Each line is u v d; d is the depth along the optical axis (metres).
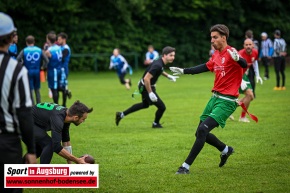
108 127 29.28
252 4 93.31
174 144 23.83
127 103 41.06
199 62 91.62
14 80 11.45
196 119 31.70
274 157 20.69
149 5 85.75
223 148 18.78
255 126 28.30
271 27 95.19
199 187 16.56
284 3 95.06
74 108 16.64
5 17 11.65
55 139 16.36
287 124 28.78
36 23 80.69
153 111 35.97
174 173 18.42
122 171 18.88
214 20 91.94
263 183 16.89
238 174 18.11
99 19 84.12
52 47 35.59
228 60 17.98
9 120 11.62
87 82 62.62
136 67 81.62
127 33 85.81
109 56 83.06
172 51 27.97
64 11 80.81
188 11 88.31
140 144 23.97
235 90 18.12
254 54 31.72
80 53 82.88
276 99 41.41
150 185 16.91
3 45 11.60
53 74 35.66
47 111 16.89
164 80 64.38
